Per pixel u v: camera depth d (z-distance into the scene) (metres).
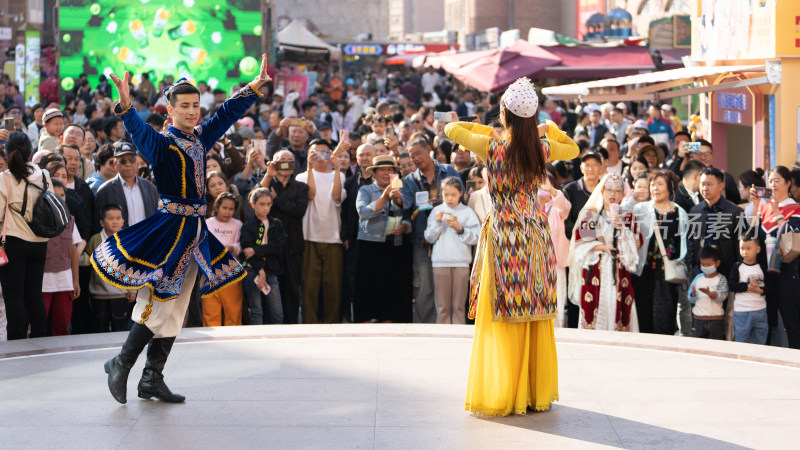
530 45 24.30
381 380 5.73
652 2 44.00
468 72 23.23
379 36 67.31
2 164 7.52
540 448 4.45
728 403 5.20
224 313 8.48
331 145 13.53
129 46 21.84
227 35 22.16
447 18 80.19
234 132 13.60
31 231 7.23
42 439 4.59
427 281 8.94
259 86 5.23
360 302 9.07
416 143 8.95
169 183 4.98
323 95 27.42
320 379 5.75
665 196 8.05
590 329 7.57
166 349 5.24
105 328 8.36
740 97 11.29
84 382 5.71
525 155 4.96
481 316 5.00
